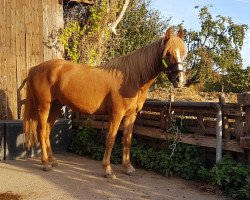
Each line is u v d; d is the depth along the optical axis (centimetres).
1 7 791
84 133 716
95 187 479
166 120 579
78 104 542
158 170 564
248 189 420
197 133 543
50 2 842
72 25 927
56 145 731
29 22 817
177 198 439
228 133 498
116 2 1070
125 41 1462
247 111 470
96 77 531
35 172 561
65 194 446
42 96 566
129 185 493
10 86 795
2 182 500
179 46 480
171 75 484
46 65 571
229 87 2855
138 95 522
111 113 525
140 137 648
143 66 512
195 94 1692
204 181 507
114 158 626
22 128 679
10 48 796
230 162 474
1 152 655
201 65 2795
